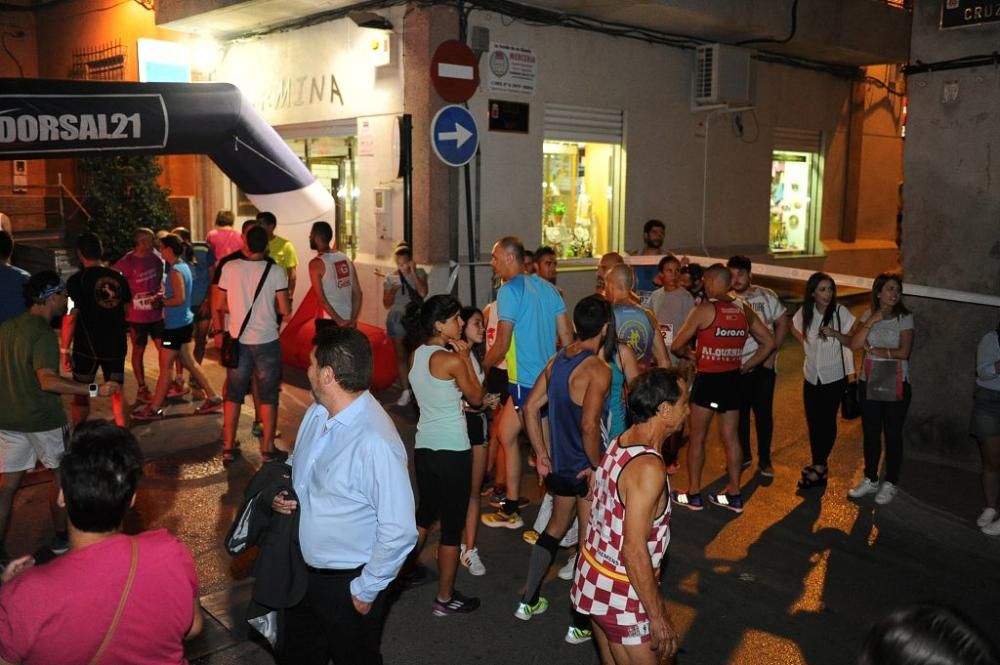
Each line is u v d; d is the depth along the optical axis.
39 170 19.19
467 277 10.45
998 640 4.79
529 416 4.94
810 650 4.65
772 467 7.62
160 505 6.53
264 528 3.40
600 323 4.55
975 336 7.25
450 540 4.85
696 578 5.48
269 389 7.43
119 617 2.41
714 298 6.35
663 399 3.45
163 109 8.61
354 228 11.92
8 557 5.54
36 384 5.33
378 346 9.15
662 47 12.03
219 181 14.80
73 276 7.08
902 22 13.95
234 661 4.46
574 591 3.65
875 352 6.64
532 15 10.45
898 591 5.36
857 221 15.74
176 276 8.66
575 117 11.34
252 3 11.11
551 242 11.61
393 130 10.38
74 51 17.81
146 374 10.57
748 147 13.48
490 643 4.68
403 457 3.31
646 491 3.30
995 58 6.97
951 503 6.67
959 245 7.32
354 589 3.25
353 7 10.98
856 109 15.16
